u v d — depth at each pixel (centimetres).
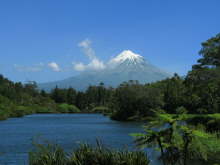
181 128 654
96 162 977
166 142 703
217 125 1400
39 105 16725
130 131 5028
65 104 18088
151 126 679
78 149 1072
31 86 19088
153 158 1727
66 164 998
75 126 6506
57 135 4325
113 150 1069
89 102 19812
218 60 4344
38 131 5097
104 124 7138
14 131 5147
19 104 14475
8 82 17225
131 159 984
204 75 3609
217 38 4422
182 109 693
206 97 2977
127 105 8612
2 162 2161
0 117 9444
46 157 1008
